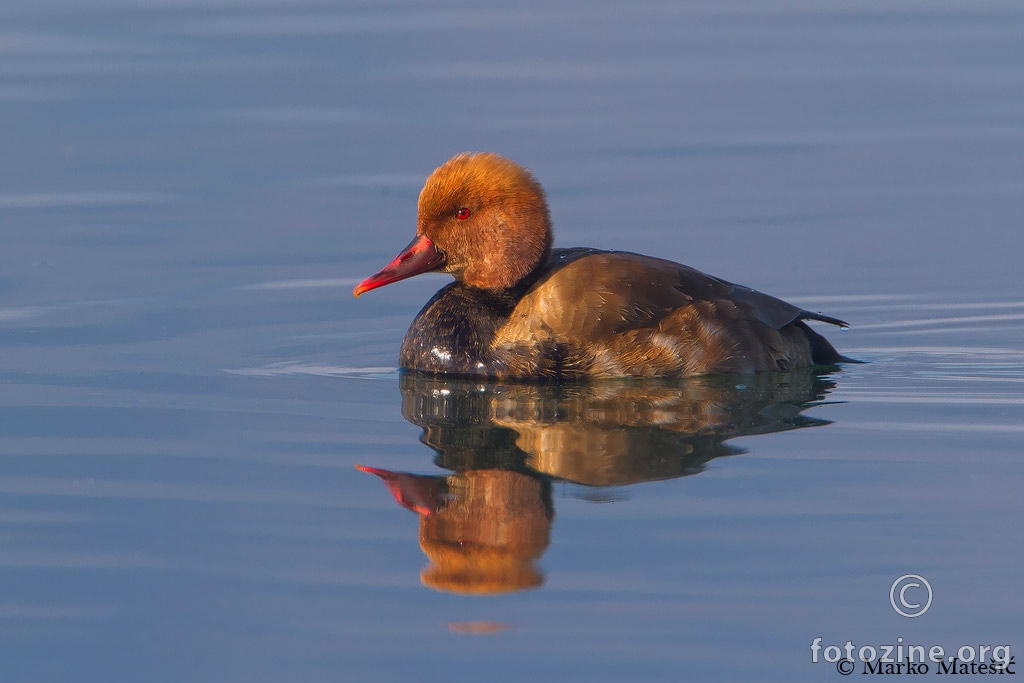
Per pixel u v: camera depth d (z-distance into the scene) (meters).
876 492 9.06
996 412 10.83
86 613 7.67
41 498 9.27
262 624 7.53
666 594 7.72
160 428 10.70
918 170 18.78
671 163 19.16
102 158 19.25
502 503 9.06
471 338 11.89
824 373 12.09
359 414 11.03
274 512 8.98
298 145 19.73
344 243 16.39
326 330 13.66
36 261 15.66
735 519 8.68
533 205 11.87
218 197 17.94
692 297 11.77
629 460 9.84
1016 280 14.91
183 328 13.62
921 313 14.06
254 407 11.25
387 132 20.19
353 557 8.30
